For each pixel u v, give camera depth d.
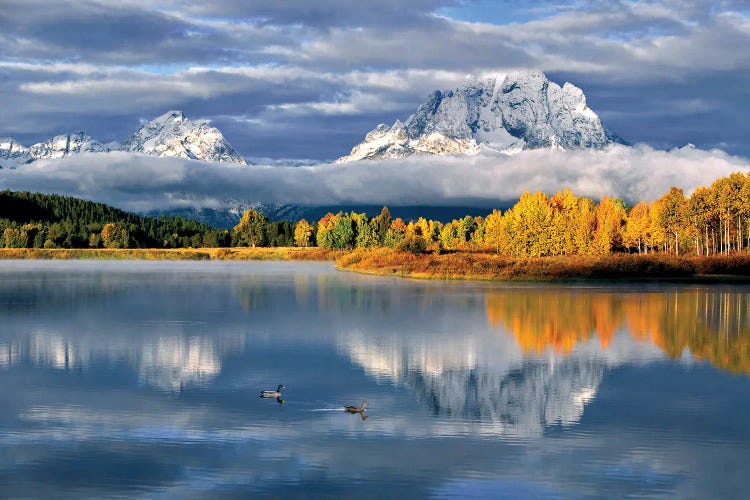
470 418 38.59
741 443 34.84
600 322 70.12
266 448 34.03
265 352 54.97
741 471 31.58
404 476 31.03
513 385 45.22
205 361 51.81
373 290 106.00
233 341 59.78
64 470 31.42
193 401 41.38
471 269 134.12
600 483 30.41
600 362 51.69
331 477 30.91
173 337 61.69
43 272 158.00
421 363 51.22
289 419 38.25
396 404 41.00
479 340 60.19
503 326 67.75
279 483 30.30
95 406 40.34
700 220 155.25
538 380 46.47
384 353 54.62
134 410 39.62
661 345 58.09
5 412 39.16
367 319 72.75
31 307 84.25
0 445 34.25
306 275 145.50
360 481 30.48
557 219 160.50
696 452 33.72
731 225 158.50
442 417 38.75
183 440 35.00
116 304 87.44
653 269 129.50
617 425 37.53
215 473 31.23
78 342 59.28
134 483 30.23
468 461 32.66
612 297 93.94
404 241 171.25
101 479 30.56
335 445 34.50
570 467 32.00
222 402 41.22
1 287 112.94
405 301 89.56
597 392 43.66
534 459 32.91
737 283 118.25
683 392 43.53
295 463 32.34
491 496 29.22
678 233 167.38
